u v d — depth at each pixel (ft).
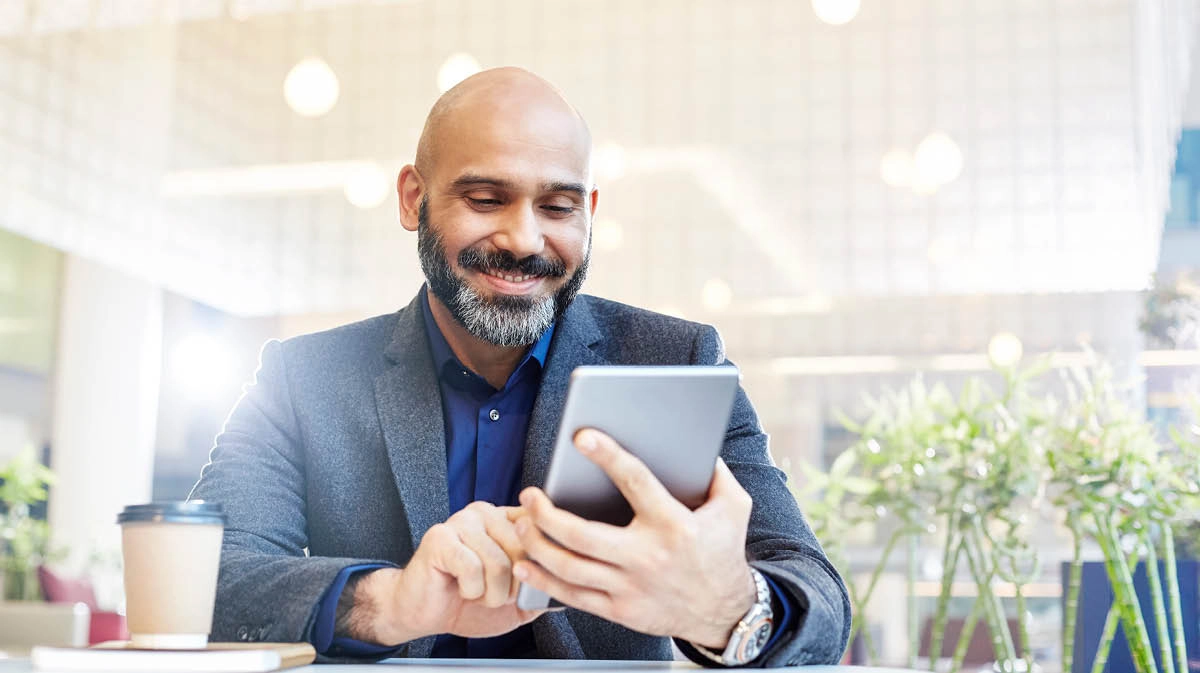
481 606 2.62
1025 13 14.98
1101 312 15.69
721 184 17.12
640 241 17.75
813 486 6.69
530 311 3.42
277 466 3.56
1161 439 6.15
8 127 15.79
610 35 16.11
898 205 16.31
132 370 18.22
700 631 2.41
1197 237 15.02
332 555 3.52
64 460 17.80
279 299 18.99
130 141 17.20
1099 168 15.30
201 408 19.44
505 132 3.29
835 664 2.76
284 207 18.48
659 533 2.25
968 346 16.66
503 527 2.58
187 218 18.29
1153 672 5.62
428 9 16.40
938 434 6.19
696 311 18.07
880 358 17.24
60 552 15.23
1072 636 5.92
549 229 3.38
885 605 11.22
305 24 16.69
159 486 19.08
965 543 6.08
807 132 16.21
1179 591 6.64
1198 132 14.96
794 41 15.70
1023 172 15.58
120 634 14.02
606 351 3.80
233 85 17.08
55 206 16.84
